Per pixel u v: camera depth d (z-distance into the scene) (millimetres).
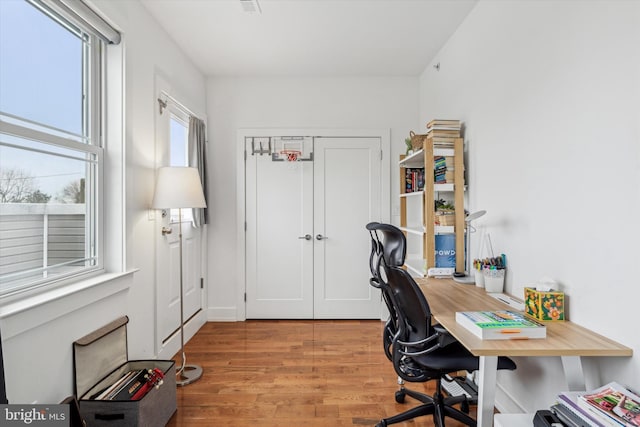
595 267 1431
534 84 1819
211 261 3803
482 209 2379
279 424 1970
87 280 1856
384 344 1967
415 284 1536
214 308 3807
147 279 2463
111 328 1919
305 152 3805
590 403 1100
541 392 1775
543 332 1375
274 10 2533
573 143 1547
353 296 3852
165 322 2789
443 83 3109
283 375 2549
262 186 3818
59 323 1587
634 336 1254
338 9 2527
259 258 3832
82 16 1762
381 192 3828
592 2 1433
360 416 2045
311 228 3824
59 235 1728
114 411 1637
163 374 1930
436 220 2555
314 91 3814
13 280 1461
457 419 1841
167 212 2807
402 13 2584
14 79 1464
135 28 2303
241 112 3803
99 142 2057
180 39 2943
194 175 2523
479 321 1453
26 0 1520
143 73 2420
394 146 3840
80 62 1897
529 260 1870
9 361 1338
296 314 3846
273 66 3539
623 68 1294
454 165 2545
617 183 1323
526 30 1884
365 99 3822
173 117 3027
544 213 1746
